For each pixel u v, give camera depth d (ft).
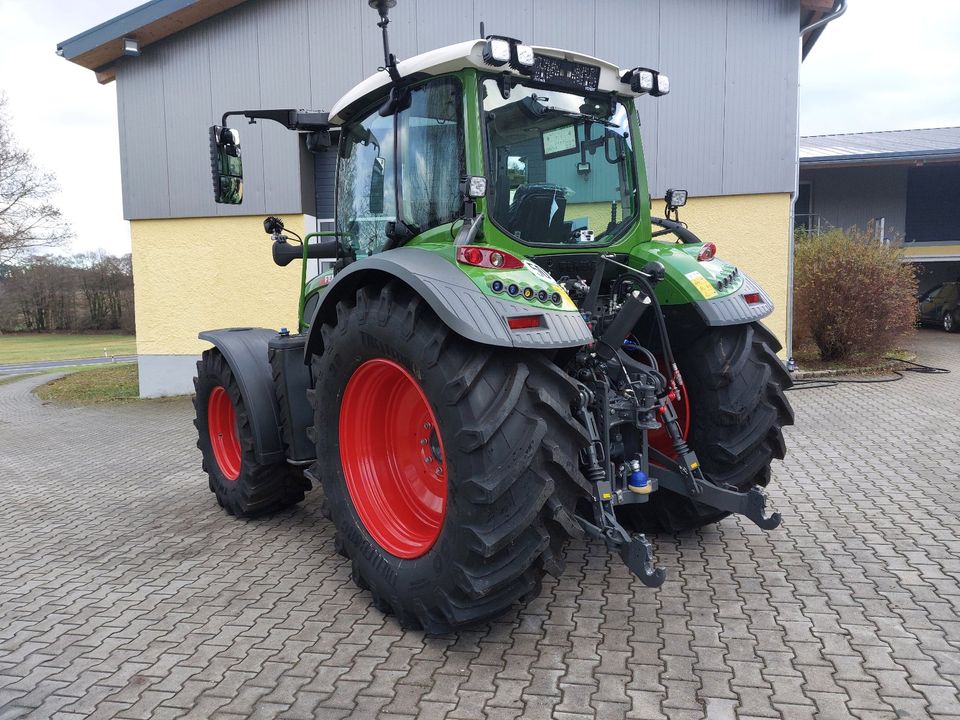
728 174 29.40
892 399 25.09
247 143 32.22
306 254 14.56
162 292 33.71
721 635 9.01
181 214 32.96
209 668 8.74
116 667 8.85
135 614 10.39
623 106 11.79
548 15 29.76
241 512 14.85
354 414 10.70
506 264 8.99
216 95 32.24
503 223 10.36
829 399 25.53
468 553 8.46
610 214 11.62
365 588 10.71
